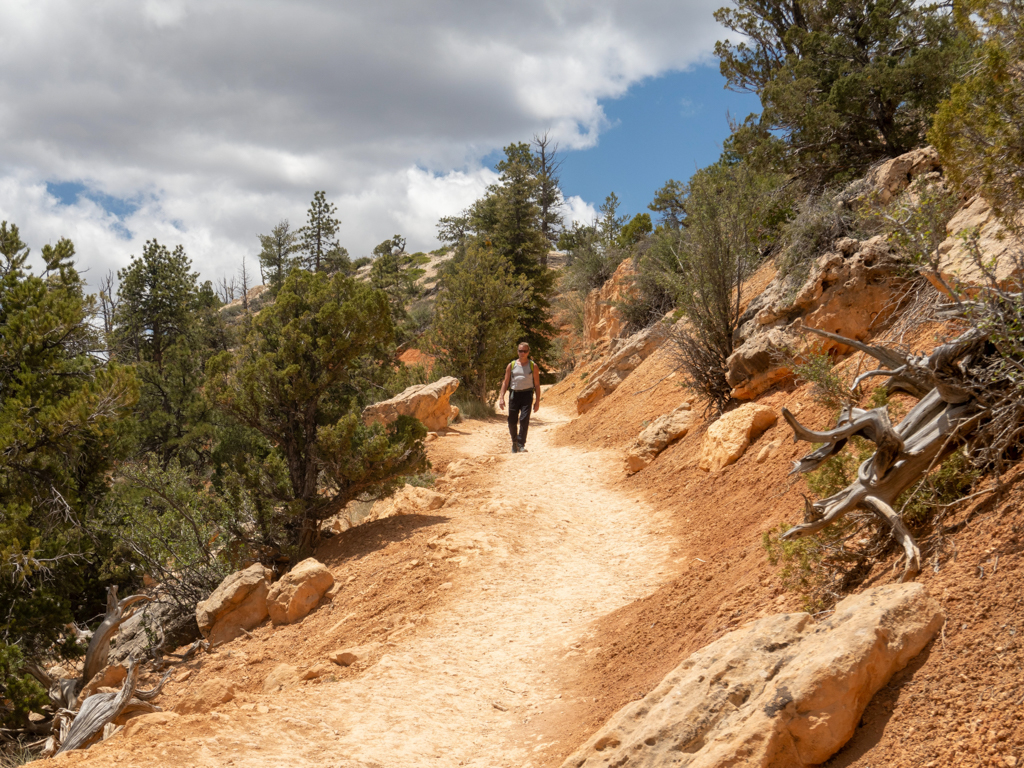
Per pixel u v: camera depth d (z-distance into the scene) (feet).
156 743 14.97
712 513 29.04
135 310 136.56
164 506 42.73
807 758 9.62
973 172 16.10
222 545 37.32
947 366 14.51
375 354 42.68
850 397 15.39
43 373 42.27
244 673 25.32
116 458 45.47
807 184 51.90
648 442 40.73
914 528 13.82
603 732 11.72
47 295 43.19
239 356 38.09
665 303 70.33
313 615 28.81
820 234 36.32
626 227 135.03
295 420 37.01
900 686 10.09
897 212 17.06
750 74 64.85
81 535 40.09
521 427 50.42
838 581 14.30
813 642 10.90
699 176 42.27
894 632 10.47
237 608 30.27
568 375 111.96
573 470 43.21
